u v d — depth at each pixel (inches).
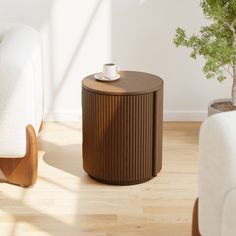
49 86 189.9
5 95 143.3
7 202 145.2
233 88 174.4
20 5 183.8
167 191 150.7
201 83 191.0
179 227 136.5
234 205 103.3
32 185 152.4
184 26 186.2
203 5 167.5
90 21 185.3
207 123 109.1
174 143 177.2
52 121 192.4
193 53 168.1
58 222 137.7
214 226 109.0
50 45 186.7
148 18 185.5
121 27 186.1
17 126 145.1
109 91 146.4
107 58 188.5
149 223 137.7
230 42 168.2
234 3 161.2
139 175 152.6
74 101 191.6
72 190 150.9
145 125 149.9
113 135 149.0
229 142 105.0
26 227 135.7
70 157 167.9
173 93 191.6
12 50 147.1
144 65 189.3
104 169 151.9
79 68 188.9
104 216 140.2
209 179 109.2
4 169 151.7
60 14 184.5
